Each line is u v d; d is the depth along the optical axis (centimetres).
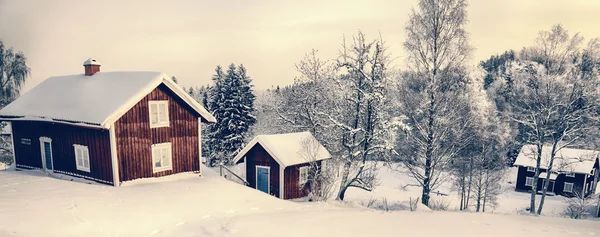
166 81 1789
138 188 1588
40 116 1831
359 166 2184
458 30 2056
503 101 3844
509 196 3653
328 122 2508
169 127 1839
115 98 1695
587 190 3772
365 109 2188
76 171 1795
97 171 1700
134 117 1698
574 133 2577
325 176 2062
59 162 1862
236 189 1677
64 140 1822
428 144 2233
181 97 1861
